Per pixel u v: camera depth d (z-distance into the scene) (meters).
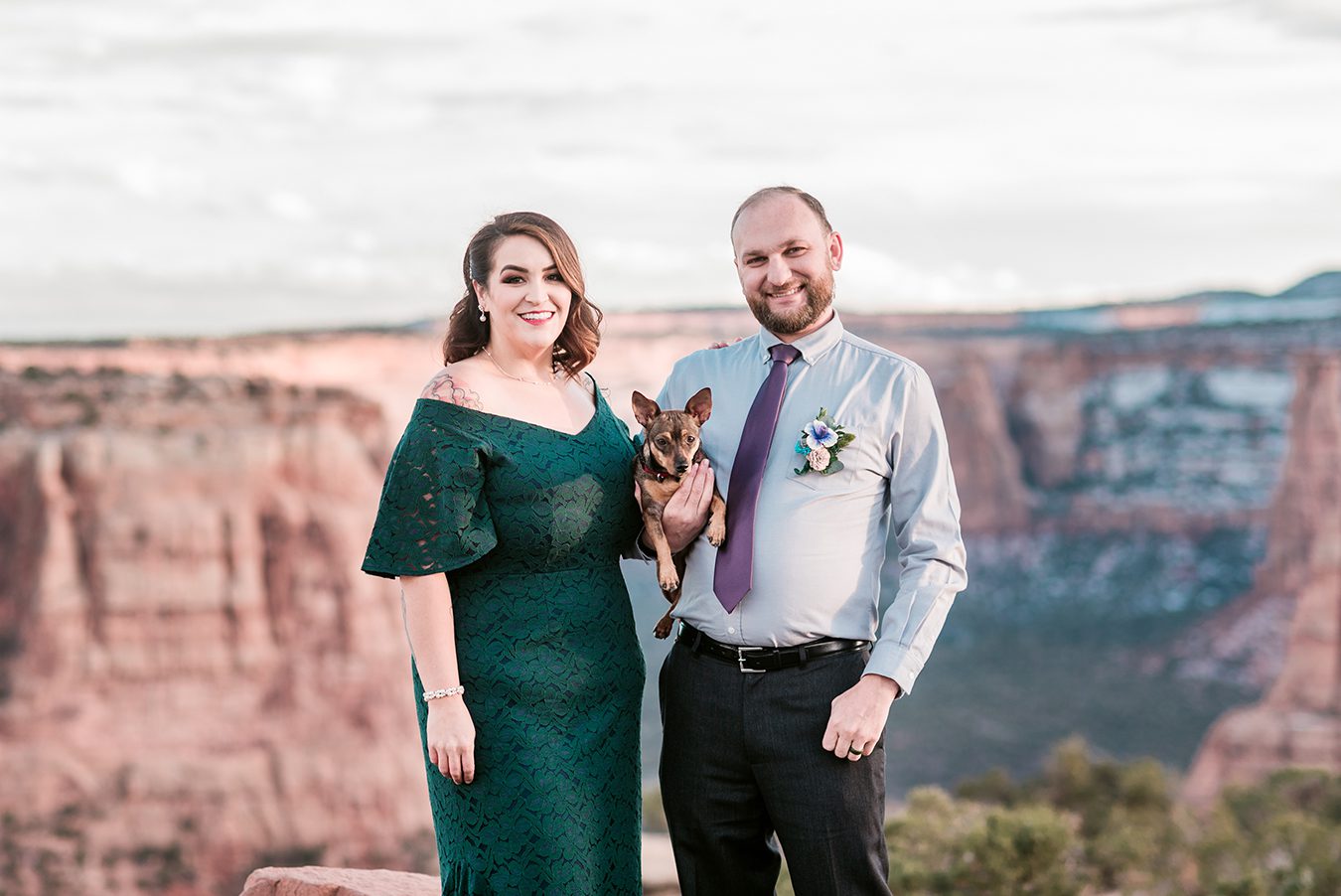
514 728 4.27
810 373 4.48
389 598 50.47
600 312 4.72
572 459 4.41
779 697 4.34
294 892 5.34
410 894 5.12
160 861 43.56
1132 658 85.75
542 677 4.30
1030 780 30.75
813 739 4.31
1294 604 81.31
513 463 4.29
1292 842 17.20
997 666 85.56
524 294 4.36
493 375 4.44
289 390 52.50
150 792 44.53
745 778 4.46
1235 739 56.25
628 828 4.46
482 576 4.33
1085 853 15.72
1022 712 78.56
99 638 46.69
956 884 12.94
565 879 4.25
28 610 46.53
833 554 4.34
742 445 4.49
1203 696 79.69
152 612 46.97
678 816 4.56
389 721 48.69
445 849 4.41
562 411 4.53
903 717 77.62
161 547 47.47
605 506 4.46
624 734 4.46
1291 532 82.31
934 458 4.38
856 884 4.33
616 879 4.41
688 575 4.54
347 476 50.66
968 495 98.44
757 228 4.40
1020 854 12.93
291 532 49.12
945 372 100.62
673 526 4.44
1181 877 17.08
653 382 96.25
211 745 45.94
